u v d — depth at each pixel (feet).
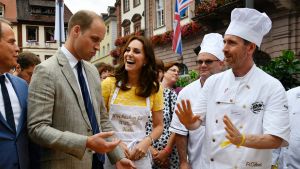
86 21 8.85
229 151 8.51
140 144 10.89
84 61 9.74
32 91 8.36
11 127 8.31
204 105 9.23
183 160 11.73
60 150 8.14
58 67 8.73
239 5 41.96
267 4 41.60
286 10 39.19
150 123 12.67
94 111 9.33
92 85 9.62
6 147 8.14
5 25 8.55
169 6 69.92
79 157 8.11
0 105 8.34
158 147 13.20
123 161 10.00
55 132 8.10
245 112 8.43
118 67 11.46
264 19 8.56
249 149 8.36
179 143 11.84
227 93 8.71
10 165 8.15
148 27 80.64
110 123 10.37
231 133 7.63
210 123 8.95
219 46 11.84
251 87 8.52
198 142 11.54
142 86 11.25
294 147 11.48
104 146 8.06
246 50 8.51
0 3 149.48
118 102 11.19
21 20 150.51
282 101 8.18
